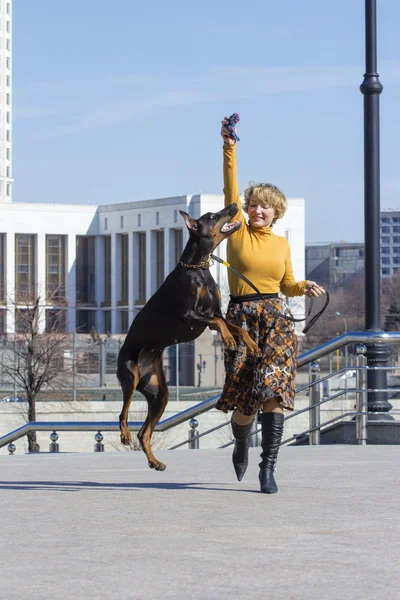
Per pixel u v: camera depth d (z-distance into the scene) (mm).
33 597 4695
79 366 58469
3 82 174250
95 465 11039
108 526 6562
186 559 5504
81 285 135125
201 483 8914
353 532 6293
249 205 8242
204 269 8188
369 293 13969
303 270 126250
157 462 8828
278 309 8008
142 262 130250
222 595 4715
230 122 8344
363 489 8328
